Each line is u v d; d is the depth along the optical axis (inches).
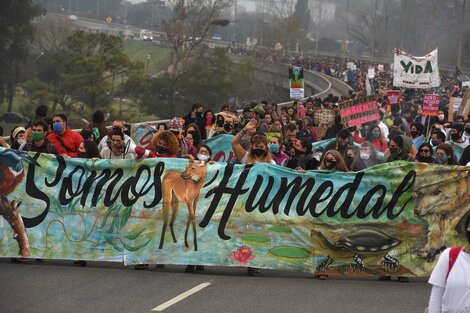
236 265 488.4
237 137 541.6
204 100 3184.1
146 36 6309.1
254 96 3996.1
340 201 484.7
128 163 500.4
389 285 474.0
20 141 615.8
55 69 2881.4
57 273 482.0
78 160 504.1
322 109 1144.8
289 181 487.8
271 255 487.5
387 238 482.0
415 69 1444.4
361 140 890.1
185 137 698.8
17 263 512.4
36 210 506.9
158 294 433.4
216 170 492.7
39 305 406.6
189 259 491.8
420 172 480.4
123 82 2856.8
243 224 489.4
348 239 484.1
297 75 1259.8
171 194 494.9
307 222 486.0
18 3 2891.2
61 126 586.2
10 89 2908.5
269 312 399.9
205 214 491.5
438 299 259.4
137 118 2979.8
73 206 503.8
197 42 3255.4
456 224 479.2
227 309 403.9
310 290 451.8
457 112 1195.9
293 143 612.7
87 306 406.0
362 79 2869.1
